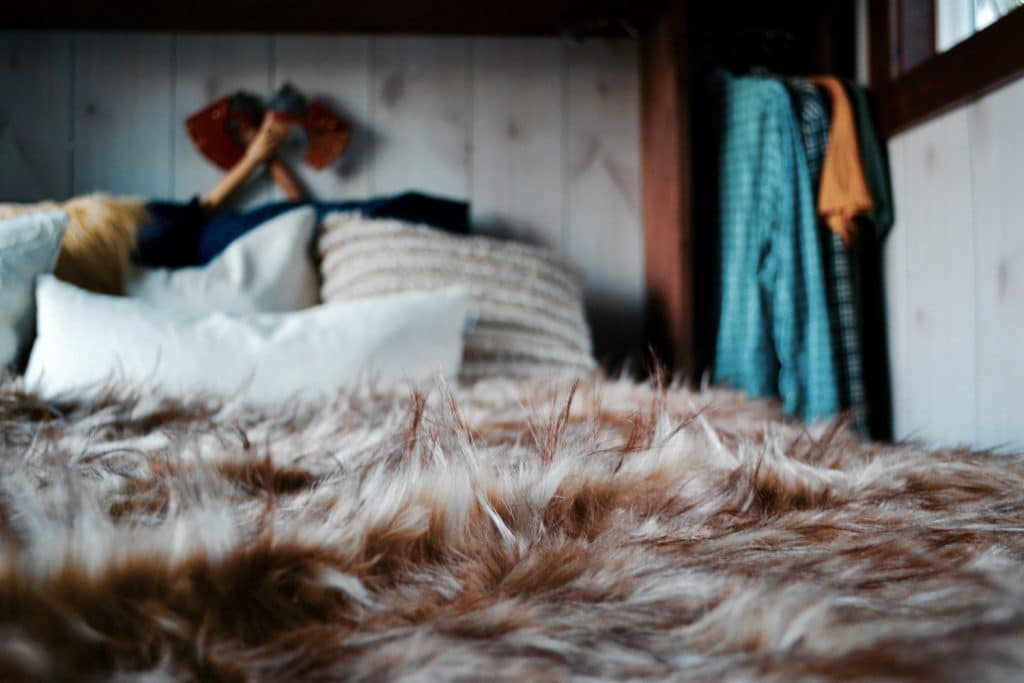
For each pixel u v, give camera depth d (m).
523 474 0.55
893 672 0.28
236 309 1.43
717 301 1.76
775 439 0.77
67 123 1.94
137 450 0.69
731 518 0.56
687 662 0.32
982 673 0.28
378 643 0.34
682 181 1.71
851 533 0.52
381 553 0.44
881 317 1.63
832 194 1.53
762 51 1.97
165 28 1.93
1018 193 1.18
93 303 1.14
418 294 1.28
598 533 0.51
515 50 2.02
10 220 1.22
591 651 0.33
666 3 1.76
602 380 1.31
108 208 1.52
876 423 1.62
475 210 2.01
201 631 0.33
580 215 2.03
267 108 1.97
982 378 1.28
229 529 0.40
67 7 1.81
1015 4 1.25
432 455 0.56
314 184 1.99
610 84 2.03
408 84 2.00
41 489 0.50
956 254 1.35
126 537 0.38
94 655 0.31
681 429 0.71
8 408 0.90
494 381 1.31
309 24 1.91
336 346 1.16
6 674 0.28
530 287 1.58
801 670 0.30
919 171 1.47
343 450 0.75
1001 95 1.22
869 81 1.67
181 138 1.96
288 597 0.38
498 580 0.43
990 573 0.40
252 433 0.87
